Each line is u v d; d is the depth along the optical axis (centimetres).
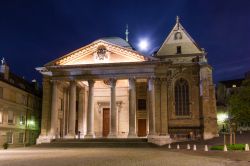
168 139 4119
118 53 4597
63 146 3962
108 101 5131
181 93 5156
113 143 3941
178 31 5581
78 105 5003
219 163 1614
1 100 4312
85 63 4656
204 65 5053
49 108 4612
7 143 4238
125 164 1570
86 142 4019
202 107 4941
